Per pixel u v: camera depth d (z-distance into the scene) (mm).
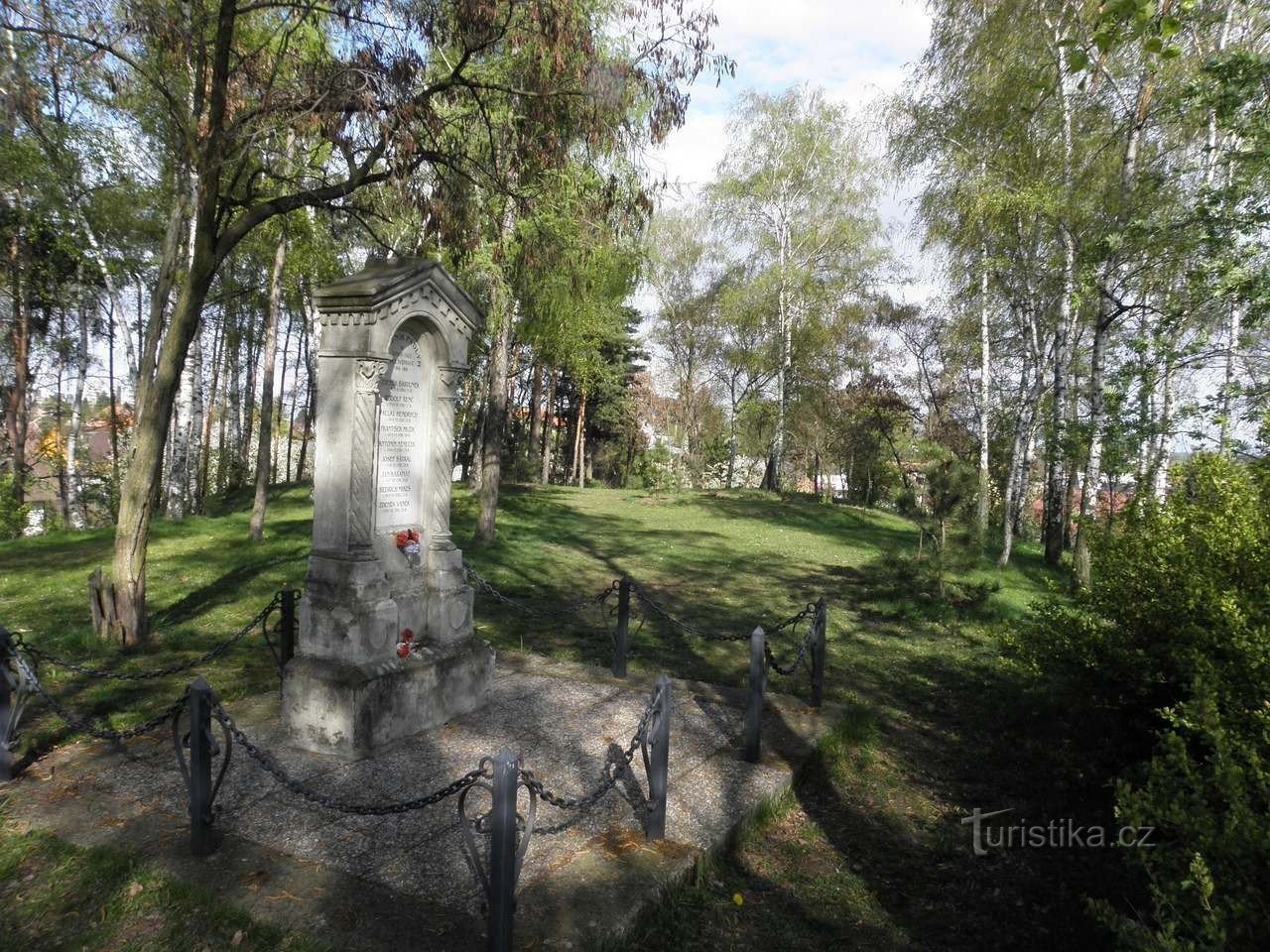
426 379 6137
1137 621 4930
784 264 28953
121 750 5254
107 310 23406
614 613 10633
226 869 3863
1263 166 9266
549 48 7844
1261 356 10781
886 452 31891
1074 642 5270
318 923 3451
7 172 14766
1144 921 3660
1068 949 3660
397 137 7598
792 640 9664
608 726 5984
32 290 20109
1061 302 15203
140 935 3424
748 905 3998
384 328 5355
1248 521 4469
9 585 10438
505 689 6770
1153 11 6168
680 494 30734
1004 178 15836
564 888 3797
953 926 3898
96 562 12281
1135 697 5008
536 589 11945
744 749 5574
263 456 14578
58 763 5066
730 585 13227
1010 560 17469
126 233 17609
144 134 13312
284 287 17688
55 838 4133
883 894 4188
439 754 5281
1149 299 13328
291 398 36719
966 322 21578
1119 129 13484
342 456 5363
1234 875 2738
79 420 22688
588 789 4855
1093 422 11836
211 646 7996
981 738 6484
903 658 8977
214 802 4516
